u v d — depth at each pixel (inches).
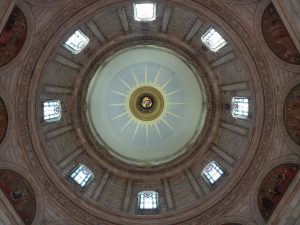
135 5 1114.7
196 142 1266.0
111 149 1357.0
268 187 1025.5
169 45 1220.5
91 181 1195.3
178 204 1143.6
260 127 1041.5
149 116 1443.2
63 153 1177.4
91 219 1083.3
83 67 1219.9
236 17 992.2
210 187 1140.5
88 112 1309.1
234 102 1187.9
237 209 1062.4
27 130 1048.8
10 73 991.6
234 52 1066.1
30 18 967.6
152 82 1437.0
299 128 980.6
